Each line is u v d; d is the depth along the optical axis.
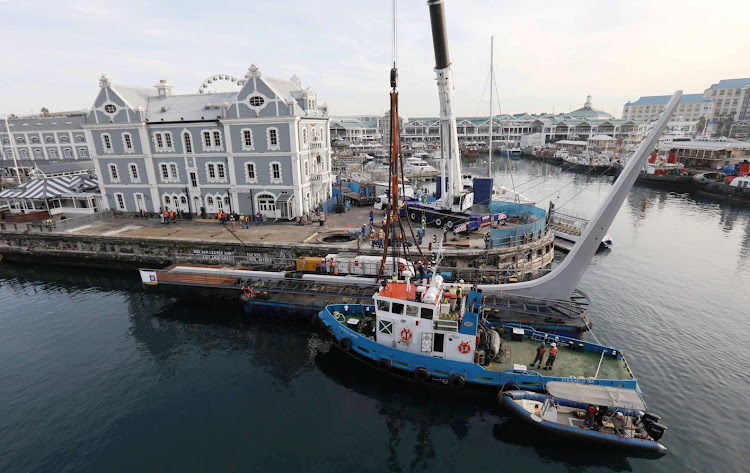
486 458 18.34
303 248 38.38
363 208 55.66
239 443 18.88
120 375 23.98
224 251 40.12
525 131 199.25
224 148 47.38
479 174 96.06
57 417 20.50
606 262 43.50
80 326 30.23
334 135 177.75
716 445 18.64
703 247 48.81
